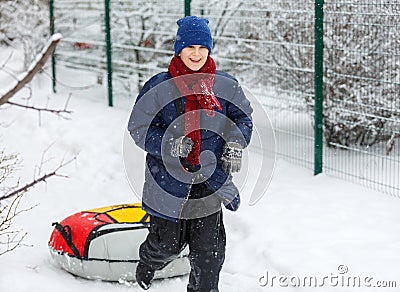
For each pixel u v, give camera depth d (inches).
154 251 178.7
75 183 316.8
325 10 307.4
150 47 443.5
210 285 173.0
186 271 207.2
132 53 457.1
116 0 449.4
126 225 208.8
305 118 334.6
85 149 355.3
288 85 335.0
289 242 217.0
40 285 195.0
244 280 199.2
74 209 282.0
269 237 222.4
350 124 317.4
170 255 177.2
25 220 262.7
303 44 321.7
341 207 247.1
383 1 286.5
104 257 200.7
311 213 241.4
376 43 295.7
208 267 172.2
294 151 322.0
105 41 461.1
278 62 336.5
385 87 301.7
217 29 380.2
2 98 91.7
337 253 205.0
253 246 219.8
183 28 172.4
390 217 236.1
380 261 197.8
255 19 341.4
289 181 286.5
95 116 420.2
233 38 352.8
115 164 335.3
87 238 204.2
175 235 173.6
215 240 171.9
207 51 172.2
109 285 202.7
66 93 506.9
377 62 299.6
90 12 487.2
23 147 368.5
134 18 449.7
